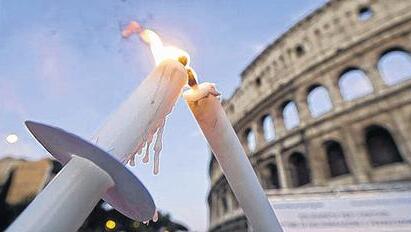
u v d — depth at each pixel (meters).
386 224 8.70
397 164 22.12
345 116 26.67
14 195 20.50
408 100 23.62
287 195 9.96
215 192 38.25
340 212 9.25
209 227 38.59
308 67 31.53
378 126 24.59
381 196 9.17
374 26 28.22
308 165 27.56
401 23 26.58
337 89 28.55
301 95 31.23
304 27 34.34
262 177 31.86
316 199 9.55
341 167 25.95
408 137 22.47
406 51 25.48
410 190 9.03
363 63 27.75
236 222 28.77
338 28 30.97
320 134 27.83
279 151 31.06
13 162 22.67
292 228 9.23
